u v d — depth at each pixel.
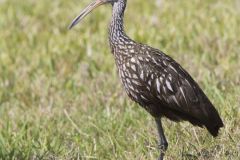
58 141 14.47
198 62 18.64
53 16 24.12
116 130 14.90
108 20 23.50
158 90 12.85
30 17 24.31
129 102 16.28
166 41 20.97
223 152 12.56
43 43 21.97
